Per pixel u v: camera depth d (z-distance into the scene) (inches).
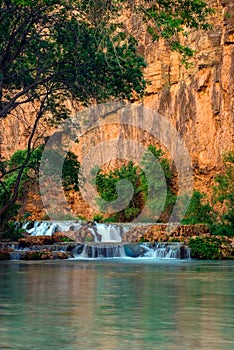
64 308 431.8
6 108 1045.8
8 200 1169.4
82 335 320.8
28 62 1203.9
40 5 1021.2
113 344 295.3
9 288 597.6
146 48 2615.7
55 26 1114.1
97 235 1761.8
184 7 1020.5
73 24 1101.7
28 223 1967.3
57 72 1093.8
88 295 526.9
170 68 2554.1
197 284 664.4
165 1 1048.2
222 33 2353.6
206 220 1972.2
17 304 456.1
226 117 2294.5
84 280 717.3
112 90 1141.7
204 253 1457.9
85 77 1121.4
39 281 693.9
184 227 1739.7
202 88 2386.8
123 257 1521.9
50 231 1902.1
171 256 1494.8
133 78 1130.0
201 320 375.9
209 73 2369.6
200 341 303.9
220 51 2353.6
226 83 2303.2
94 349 281.7
